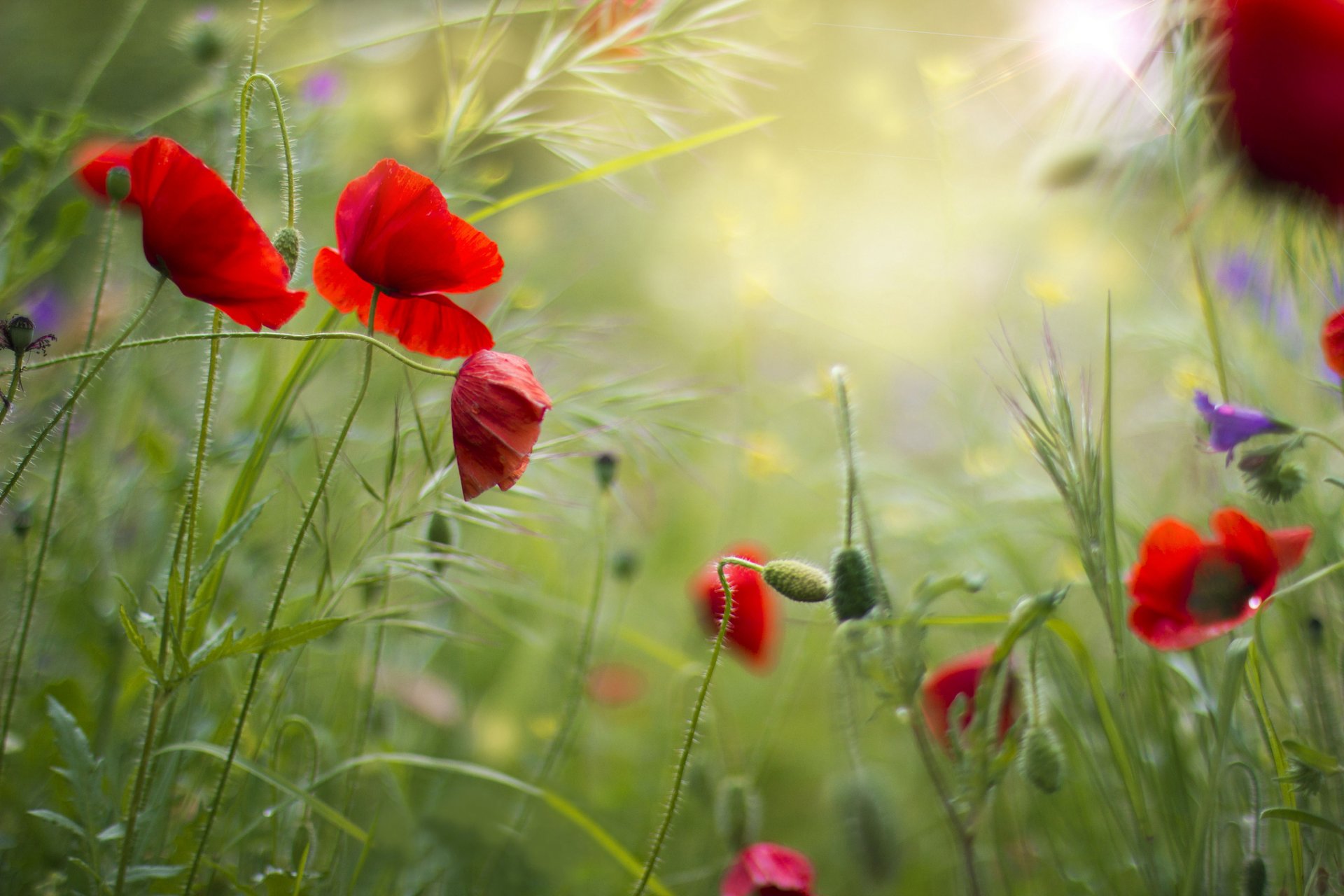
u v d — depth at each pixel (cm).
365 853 108
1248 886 105
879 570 108
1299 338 118
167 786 110
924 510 133
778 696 142
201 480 104
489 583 123
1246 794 112
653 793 133
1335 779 109
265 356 124
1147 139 109
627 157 114
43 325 133
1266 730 104
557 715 131
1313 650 110
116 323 129
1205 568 106
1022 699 111
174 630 102
